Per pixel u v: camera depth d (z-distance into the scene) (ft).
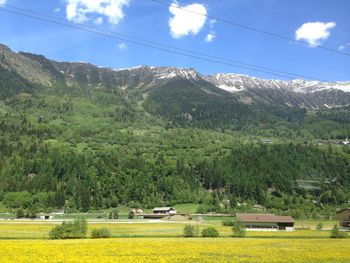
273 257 214.90
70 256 208.33
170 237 353.51
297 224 609.42
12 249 232.73
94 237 338.54
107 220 603.26
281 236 381.60
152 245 268.62
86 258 202.08
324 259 209.05
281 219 539.70
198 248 253.44
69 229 327.88
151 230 424.46
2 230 385.09
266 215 559.38
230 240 323.16
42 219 620.90
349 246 277.85
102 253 223.10
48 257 203.00
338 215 601.21
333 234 368.68
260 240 327.67
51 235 323.16
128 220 615.98
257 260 203.21
